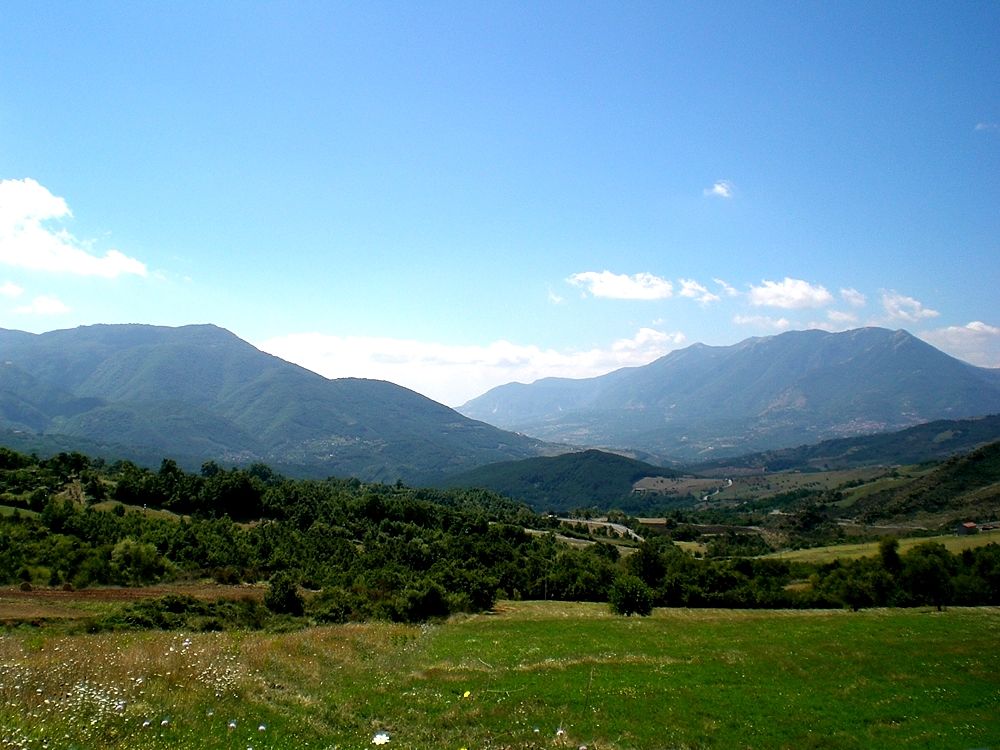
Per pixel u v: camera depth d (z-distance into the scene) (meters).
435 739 18.66
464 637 44.31
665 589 91.38
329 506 119.94
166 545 81.38
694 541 183.88
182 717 15.66
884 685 28.48
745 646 39.50
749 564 108.81
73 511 85.44
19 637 29.53
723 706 24.28
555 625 54.88
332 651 28.84
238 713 16.94
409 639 39.66
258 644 27.03
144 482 110.94
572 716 22.00
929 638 43.31
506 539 117.50
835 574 96.69
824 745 20.67
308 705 19.59
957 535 135.25
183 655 21.39
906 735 21.81
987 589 85.19
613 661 32.88
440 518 125.88
